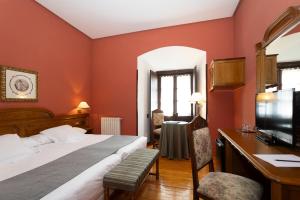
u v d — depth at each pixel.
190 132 1.51
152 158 2.20
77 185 1.36
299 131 1.28
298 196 0.84
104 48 4.54
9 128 2.50
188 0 3.05
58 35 3.51
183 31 3.93
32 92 2.93
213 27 3.74
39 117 2.98
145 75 4.98
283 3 1.67
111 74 4.48
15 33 2.68
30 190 1.22
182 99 5.98
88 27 4.02
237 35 3.36
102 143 2.66
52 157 2.01
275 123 1.54
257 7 2.33
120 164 1.95
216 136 3.70
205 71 3.88
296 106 1.27
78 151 2.20
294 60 1.45
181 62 5.27
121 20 3.71
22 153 2.06
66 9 3.28
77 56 4.07
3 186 1.28
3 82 2.49
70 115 3.67
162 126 3.77
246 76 2.80
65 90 3.70
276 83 1.74
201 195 1.39
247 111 2.75
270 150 1.36
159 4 3.15
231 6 3.27
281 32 1.60
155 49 4.14
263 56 2.04
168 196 2.20
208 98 3.76
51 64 3.34
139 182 1.68
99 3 3.10
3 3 2.51
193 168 1.49
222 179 1.46
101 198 1.70
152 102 5.29
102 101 4.54
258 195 1.29
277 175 0.89
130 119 4.34
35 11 3.01
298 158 1.16
